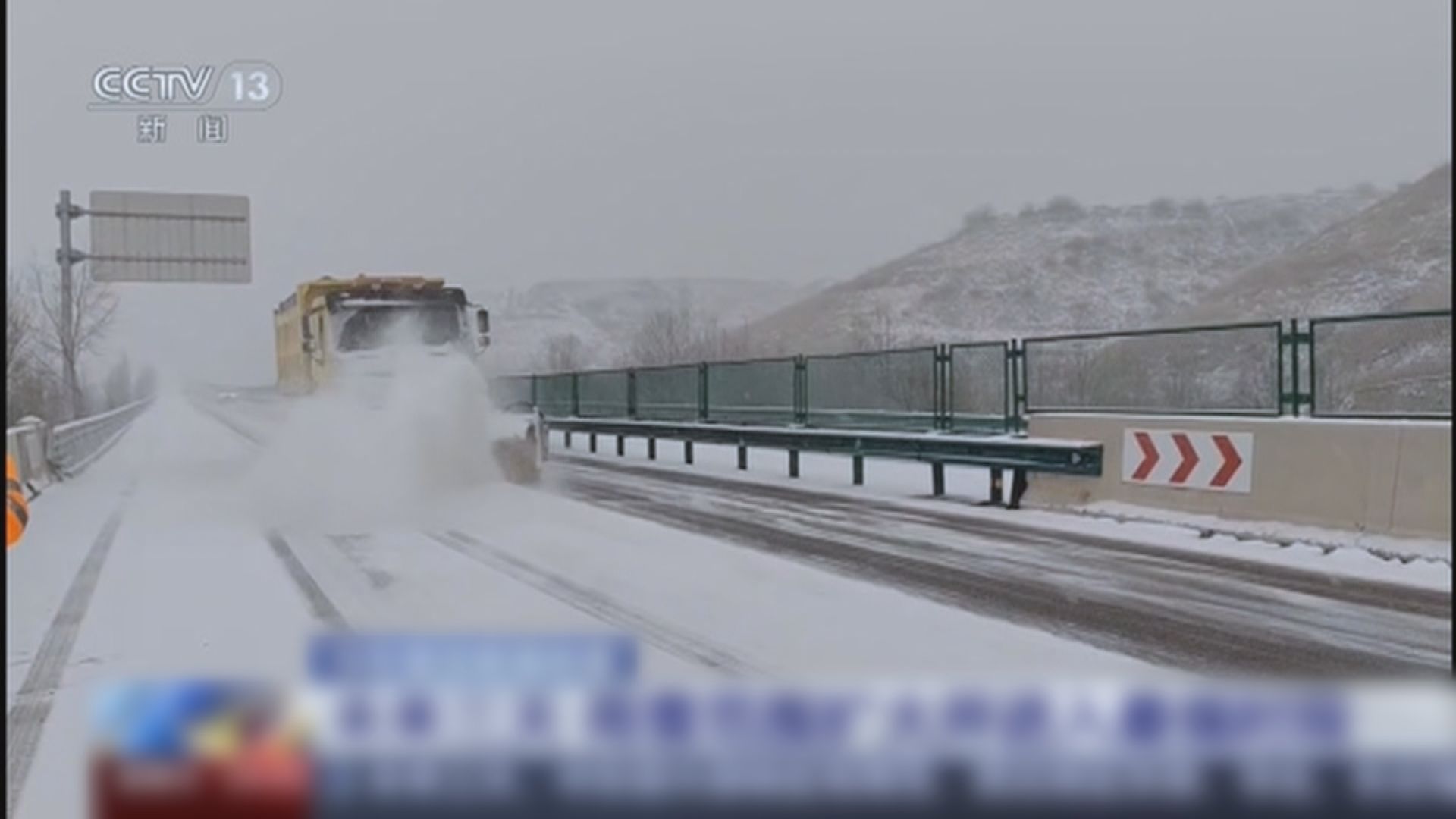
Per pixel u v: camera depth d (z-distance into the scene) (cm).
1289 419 1190
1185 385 2034
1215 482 1255
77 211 3531
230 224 3669
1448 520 1030
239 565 1062
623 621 823
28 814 480
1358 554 1076
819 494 1695
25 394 3247
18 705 635
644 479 1948
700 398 2555
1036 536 1248
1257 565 1052
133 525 1363
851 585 961
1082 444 1401
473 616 841
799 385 2194
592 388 3170
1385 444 1093
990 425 1731
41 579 1007
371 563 1066
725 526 1338
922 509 1504
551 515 1427
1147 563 1069
